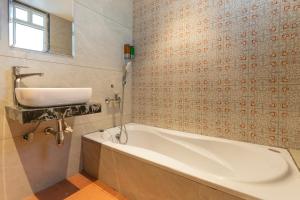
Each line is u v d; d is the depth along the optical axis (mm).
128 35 2102
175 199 967
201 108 1644
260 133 1357
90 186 1381
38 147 1272
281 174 861
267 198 683
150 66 2006
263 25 1302
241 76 1413
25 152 1199
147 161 1088
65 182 1430
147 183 1104
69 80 1455
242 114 1427
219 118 1544
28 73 1147
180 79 1769
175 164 1013
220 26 1495
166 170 994
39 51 1243
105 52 1801
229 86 1475
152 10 1966
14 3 1104
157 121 1979
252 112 1382
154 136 1849
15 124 1137
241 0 1389
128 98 2156
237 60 1424
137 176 1159
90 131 1687
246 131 1417
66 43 1424
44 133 1299
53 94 994
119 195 1277
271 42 1276
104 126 1841
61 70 1393
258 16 1319
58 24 1359
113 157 1318
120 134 1849
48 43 1297
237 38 1416
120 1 1965
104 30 1775
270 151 1214
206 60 1587
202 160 1510
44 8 1267
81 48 1549
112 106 1930
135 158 1159
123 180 1258
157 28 1928
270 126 1313
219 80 1523
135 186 1180
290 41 1209
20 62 1140
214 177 859
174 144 1691
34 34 1214
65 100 1075
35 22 1219
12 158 1136
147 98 2057
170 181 979
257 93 1352
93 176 1519
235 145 1375
